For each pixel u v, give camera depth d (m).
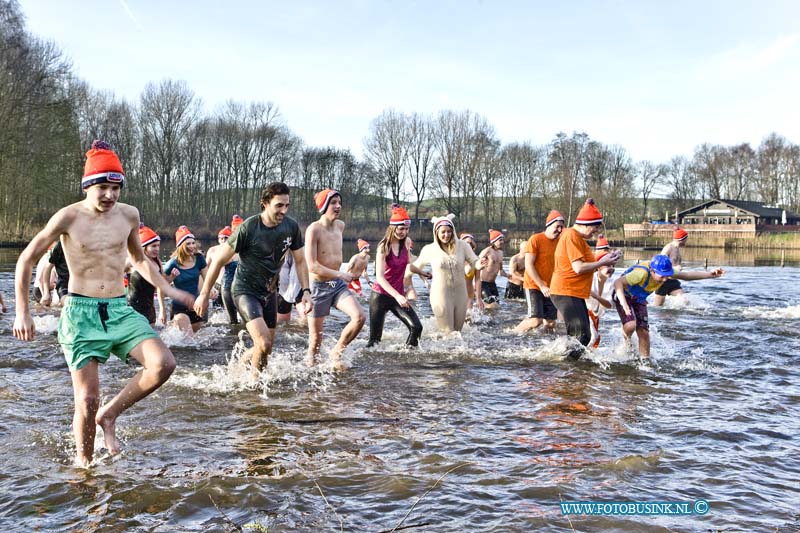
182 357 8.28
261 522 3.52
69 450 4.67
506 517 3.60
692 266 32.03
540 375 7.22
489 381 6.92
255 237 6.48
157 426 5.22
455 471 4.27
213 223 69.69
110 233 4.64
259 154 75.56
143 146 64.81
